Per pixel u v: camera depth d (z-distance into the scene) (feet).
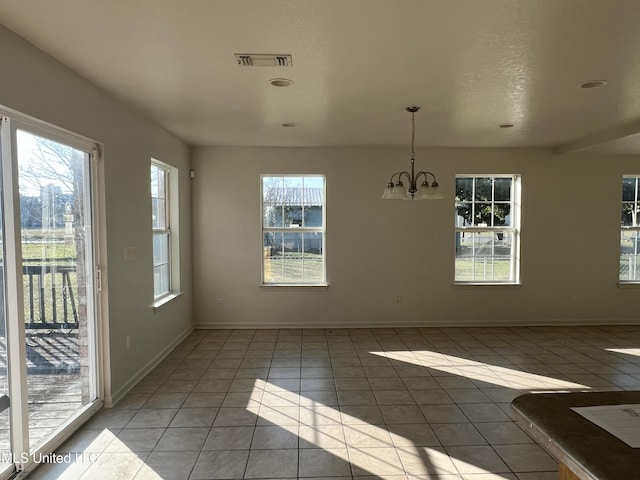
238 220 17.49
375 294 17.88
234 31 6.83
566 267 18.15
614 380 11.96
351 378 12.11
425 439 8.70
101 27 6.66
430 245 17.84
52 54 7.72
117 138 10.55
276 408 10.14
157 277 14.30
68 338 8.82
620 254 18.31
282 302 17.78
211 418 9.61
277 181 17.90
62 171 8.56
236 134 14.90
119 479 7.30
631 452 3.65
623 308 18.35
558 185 17.89
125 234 11.00
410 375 12.35
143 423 9.35
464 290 18.03
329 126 13.65
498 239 18.30
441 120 12.80
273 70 8.59
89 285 9.62
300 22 6.51
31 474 7.41
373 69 8.54
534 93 10.11
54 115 7.95
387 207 17.67
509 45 7.39
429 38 7.10
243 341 15.88
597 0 5.88
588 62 8.16
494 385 11.59
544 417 4.36
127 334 11.11
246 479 7.33
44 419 8.07
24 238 7.43
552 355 14.25
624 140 14.46
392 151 17.52
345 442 8.58
